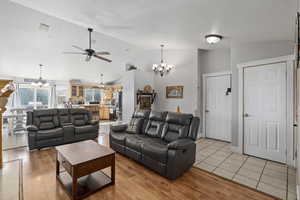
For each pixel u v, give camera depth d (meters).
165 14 2.28
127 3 2.06
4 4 2.90
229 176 2.47
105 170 2.64
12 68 6.32
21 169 2.62
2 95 2.68
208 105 4.75
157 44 4.06
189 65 4.90
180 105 5.18
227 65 4.32
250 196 1.98
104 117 9.20
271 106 3.08
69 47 5.04
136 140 3.01
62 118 4.47
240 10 1.99
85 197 1.93
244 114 3.44
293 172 2.60
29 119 3.90
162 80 5.70
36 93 7.83
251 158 3.21
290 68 2.83
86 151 2.32
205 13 2.14
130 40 3.73
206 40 3.24
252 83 3.32
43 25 3.58
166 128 3.21
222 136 4.46
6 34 4.09
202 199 1.91
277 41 2.99
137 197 1.95
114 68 7.78
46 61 6.11
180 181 2.32
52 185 2.18
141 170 2.66
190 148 2.65
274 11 1.96
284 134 2.92
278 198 1.94
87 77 8.72
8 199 1.86
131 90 5.74
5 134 5.00
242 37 2.97
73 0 2.12
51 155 3.27
